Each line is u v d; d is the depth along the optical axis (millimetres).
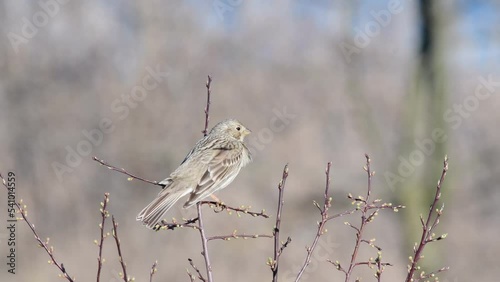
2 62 22344
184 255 18641
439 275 17438
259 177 19906
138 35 23078
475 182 18594
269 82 21969
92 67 23141
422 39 17453
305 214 18547
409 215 17156
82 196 21453
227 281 17984
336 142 20406
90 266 18250
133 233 19469
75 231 20625
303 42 21469
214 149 8094
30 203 20844
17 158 21688
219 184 7781
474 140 19219
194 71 22547
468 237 19016
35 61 22844
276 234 6066
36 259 18391
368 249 18328
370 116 17922
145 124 21875
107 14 23406
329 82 20516
